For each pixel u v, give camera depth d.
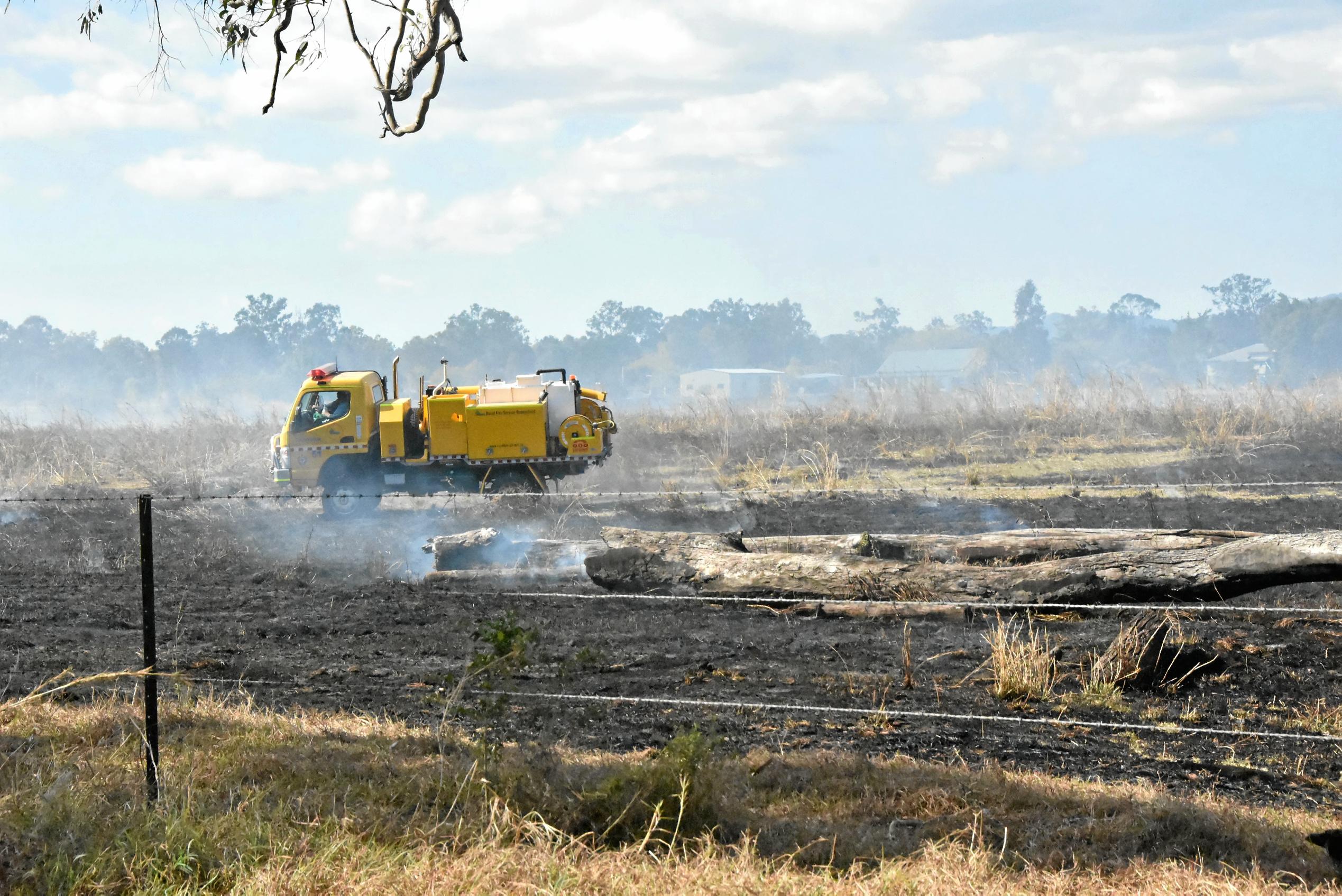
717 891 7.49
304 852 8.05
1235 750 11.63
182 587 21.22
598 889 7.57
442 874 7.70
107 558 24.55
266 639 17.08
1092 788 10.00
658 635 16.78
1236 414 44.53
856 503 30.50
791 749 11.45
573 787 9.30
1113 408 47.00
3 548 26.00
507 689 13.62
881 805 9.52
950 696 13.55
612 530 19.62
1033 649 13.98
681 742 9.43
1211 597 16.59
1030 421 46.75
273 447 32.69
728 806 9.16
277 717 12.19
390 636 17.19
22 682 14.15
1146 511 28.05
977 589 17.34
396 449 32.41
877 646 16.02
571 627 17.41
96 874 7.61
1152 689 13.84
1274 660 14.99
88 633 17.41
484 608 18.86
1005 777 10.15
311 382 32.62
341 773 10.02
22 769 9.91
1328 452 39.25
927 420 49.50
